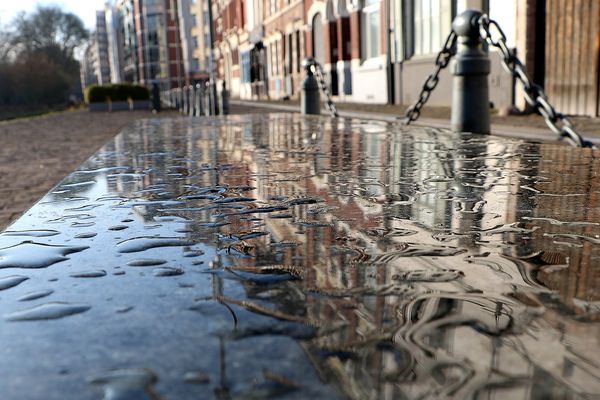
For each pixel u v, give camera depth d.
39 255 0.46
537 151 1.27
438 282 0.38
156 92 15.48
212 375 0.24
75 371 0.25
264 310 0.33
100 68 72.25
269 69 19.33
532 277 0.38
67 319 0.32
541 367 0.25
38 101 36.78
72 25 45.09
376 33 10.20
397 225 0.57
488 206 0.66
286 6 15.98
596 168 0.98
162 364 0.26
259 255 0.46
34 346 0.28
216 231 0.55
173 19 45.81
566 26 5.66
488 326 0.29
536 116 5.66
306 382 0.24
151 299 0.35
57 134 8.50
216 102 8.59
